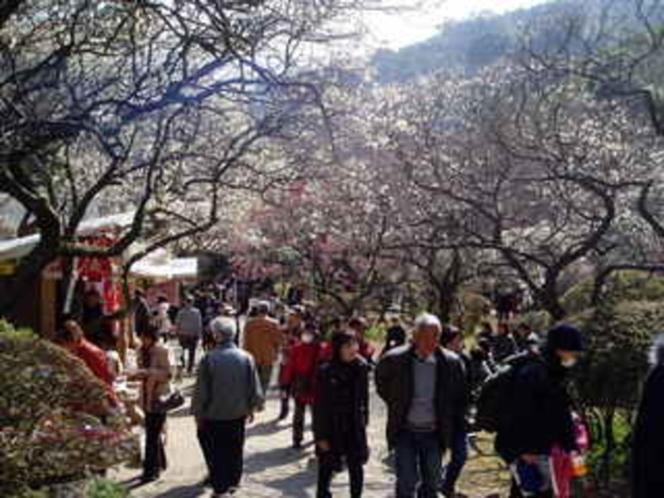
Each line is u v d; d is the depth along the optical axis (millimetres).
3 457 7469
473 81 29812
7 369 7785
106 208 21766
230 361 10867
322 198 29891
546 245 20047
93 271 17531
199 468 13141
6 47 8633
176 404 12383
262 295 45031
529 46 20312
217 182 11594
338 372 10086
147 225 17328
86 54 9117
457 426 9844
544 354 8039
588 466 11773
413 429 9094
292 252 36500
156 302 30281
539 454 7855
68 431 7828
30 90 8602
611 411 11977
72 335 10766
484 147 23047
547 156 19234
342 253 33625
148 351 12320
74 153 11500
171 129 10711
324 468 10125
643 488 6578
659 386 6586
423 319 9141
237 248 38312
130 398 12852
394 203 27625
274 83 8789
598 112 22078
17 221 20281
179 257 44938
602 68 18062
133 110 8867
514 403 7918
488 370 14242
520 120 19766
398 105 28531
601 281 16703
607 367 11375
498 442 8047
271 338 18766
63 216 12211
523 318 23000
